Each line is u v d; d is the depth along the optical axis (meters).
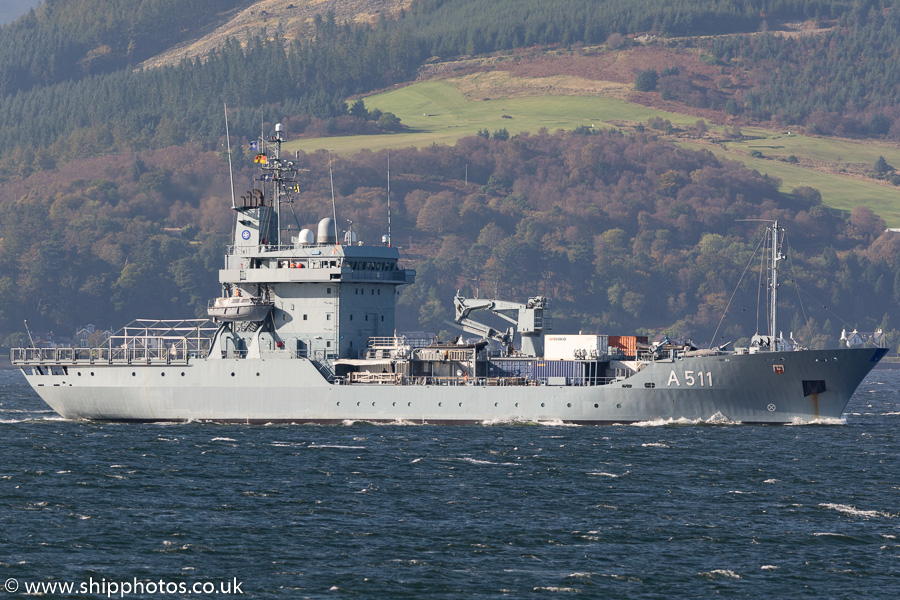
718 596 166.50
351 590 168.25
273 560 182.38
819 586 171.25
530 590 168.62
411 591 167.88
